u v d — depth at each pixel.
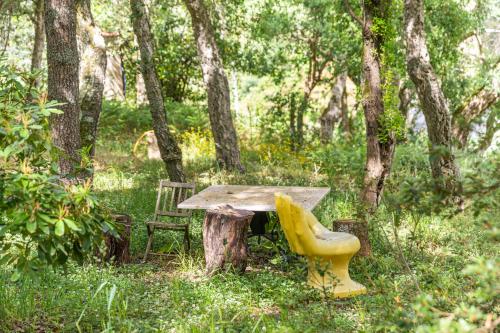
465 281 8.55
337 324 7.11
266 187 11.81
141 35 14.79
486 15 23.73
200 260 10.20
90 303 7.54
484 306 4.73
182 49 27.67
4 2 23.69
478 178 4.29
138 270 9.59
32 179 5.61
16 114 6.14
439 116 13.89
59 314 7.35
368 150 13.58
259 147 24.45
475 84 22.56
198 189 15.78
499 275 3.95
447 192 4.34
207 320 7.13
